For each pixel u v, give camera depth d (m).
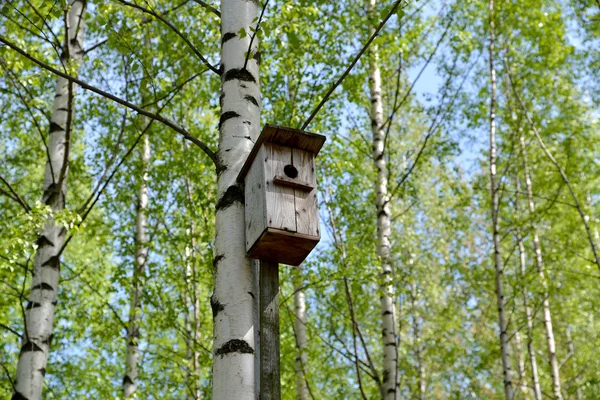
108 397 8.07
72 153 10.49
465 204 11.14
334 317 10.30
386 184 9.00
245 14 4.30
